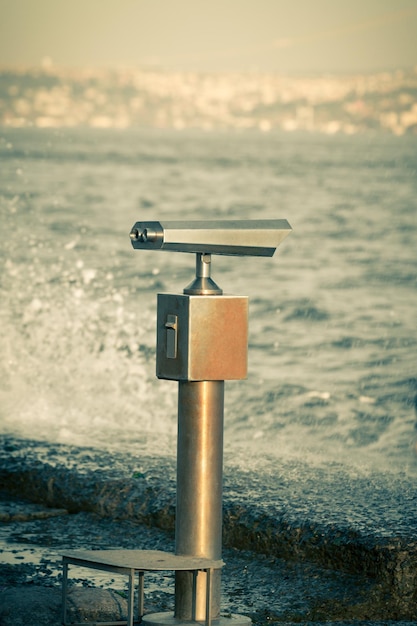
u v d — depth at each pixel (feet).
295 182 230.07
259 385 66.28
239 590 19.34
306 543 19.99
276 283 107.96
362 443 54.65
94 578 19.99
